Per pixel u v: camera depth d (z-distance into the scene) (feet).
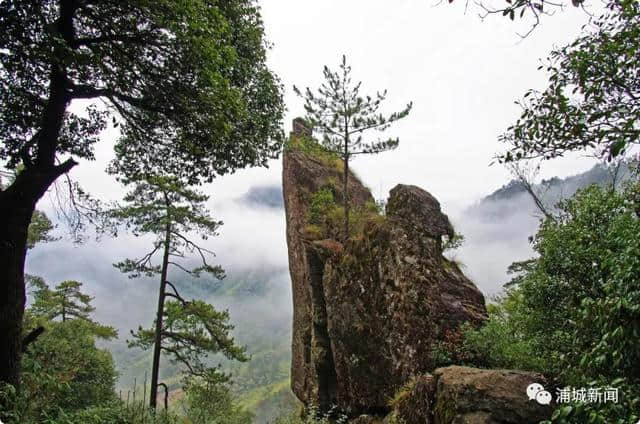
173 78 21.56
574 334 15.67
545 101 13.35
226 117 23.30
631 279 12.97
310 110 57.11
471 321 36.06
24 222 19.54
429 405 27.04
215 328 59.26
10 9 16.89
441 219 43.32
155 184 52.85
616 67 12.04
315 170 74.33
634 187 19.20
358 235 49.08
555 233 24.91
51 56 16.75
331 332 48.16
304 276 60.85
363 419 39.96
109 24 20.12
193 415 52.29
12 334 18.49
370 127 56.65
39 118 23.35
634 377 12.39
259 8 28.30
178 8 17.92
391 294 40.37
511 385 23.21
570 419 11.60
